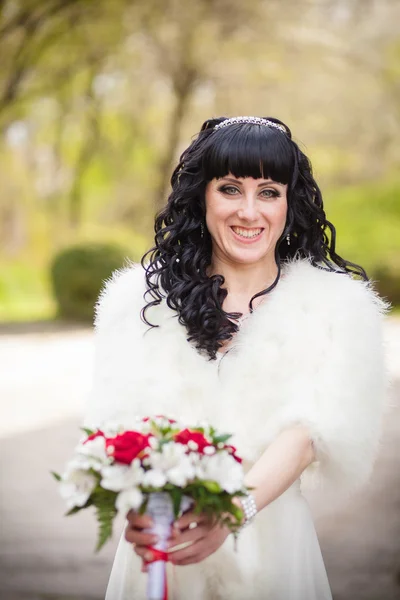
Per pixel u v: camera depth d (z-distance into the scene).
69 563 5.11
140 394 2.52
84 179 30.52
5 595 4.52
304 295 2.54
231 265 2.69
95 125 25.05
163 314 2.62
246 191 2.56
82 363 14.45
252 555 2.50
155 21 21.67
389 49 25.27
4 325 21.09
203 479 1.99
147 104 25.67
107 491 2.01
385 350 2.58
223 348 2.63
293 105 25.78
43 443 8.31
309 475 2.62
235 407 2.48
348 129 28.83
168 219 2.79
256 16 21.92
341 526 5.72
